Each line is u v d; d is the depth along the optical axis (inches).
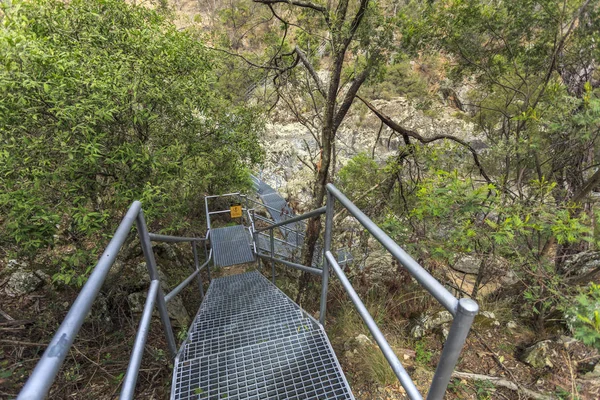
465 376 94.8
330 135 168.2
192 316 150.2
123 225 45.0
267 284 147.9
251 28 231.6
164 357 94.2
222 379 66.1
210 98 157.9
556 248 135.2
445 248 103.7
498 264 114.1
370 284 149.1
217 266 234.1
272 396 61.7
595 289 69.4
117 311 115.6
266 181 468.8
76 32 116.7
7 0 85.0
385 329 119.5
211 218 326.0
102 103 97.2
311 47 203.8
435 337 111.5
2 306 98.9
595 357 94.6
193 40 161.2
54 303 103.8
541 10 142.0
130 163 114.0
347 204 57.7
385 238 43.6
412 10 150.9
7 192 87.3
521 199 108.6
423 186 109.9
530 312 126.2
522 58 157.8
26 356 84.5
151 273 59.4
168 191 120.4
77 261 93.2
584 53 134.3
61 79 90.3
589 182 111.3
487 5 147.2
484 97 225.3
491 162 184.7
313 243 174.2
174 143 139.4
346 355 97.8
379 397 82.8
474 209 92.7
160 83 123.5
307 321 84.6
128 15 135.8
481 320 123.4
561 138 117.3
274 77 245.0
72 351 92.9
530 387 91.0
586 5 124.2
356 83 169.2
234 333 82.8
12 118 85.7
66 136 89.7
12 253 96.8
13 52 79.8
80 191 104.0
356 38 149.1
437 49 165.5
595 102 84.7
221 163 222.5
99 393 81.8
